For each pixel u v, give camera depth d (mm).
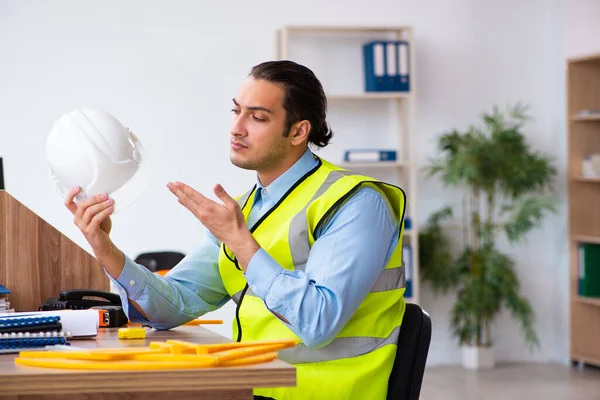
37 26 5797
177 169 6012
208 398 1438
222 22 6074
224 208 1801
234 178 6102
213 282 2291
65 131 1773
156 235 5984
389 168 6426
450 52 6477
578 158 6316
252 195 2201
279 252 2021
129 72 5938
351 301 1871
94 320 1884
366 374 1953
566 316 6617
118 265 2057
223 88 6078
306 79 2076
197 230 6039
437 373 6160
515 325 6652
